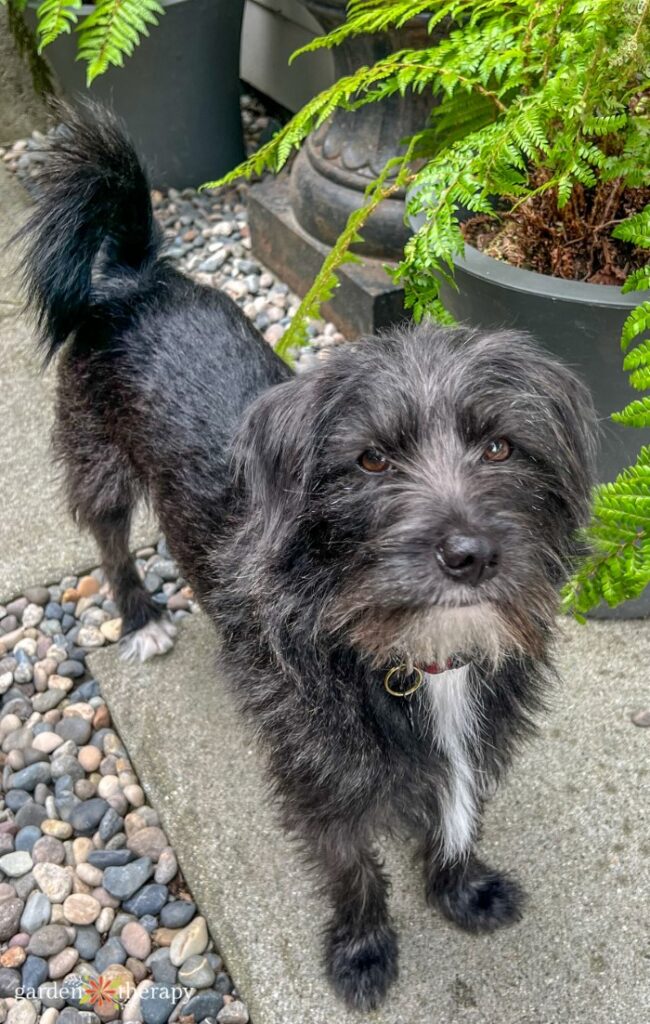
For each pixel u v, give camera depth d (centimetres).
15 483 81
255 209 100
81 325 61
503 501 38
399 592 37
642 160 52
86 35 55
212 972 52
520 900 53
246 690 48
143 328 59
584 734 61
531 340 43
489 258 59
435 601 36
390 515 38
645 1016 48
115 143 59
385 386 39
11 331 96
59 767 61
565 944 51
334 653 42
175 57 105
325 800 46
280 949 52
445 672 44
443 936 52
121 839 58
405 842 54
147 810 59
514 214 62
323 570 40
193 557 53
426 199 54
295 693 44
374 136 86
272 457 40
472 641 39
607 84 51
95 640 69
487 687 46
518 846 56
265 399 41
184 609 71
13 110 124
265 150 61
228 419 54
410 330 43
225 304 61
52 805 59
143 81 106
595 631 67
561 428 41
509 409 39
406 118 85
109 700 65
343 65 87
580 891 54
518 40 57
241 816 58
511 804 58
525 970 51
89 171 58
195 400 55
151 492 58
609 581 49
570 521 42
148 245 62
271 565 40
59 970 52
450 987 50
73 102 107
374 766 44
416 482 38
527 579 38
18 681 67
